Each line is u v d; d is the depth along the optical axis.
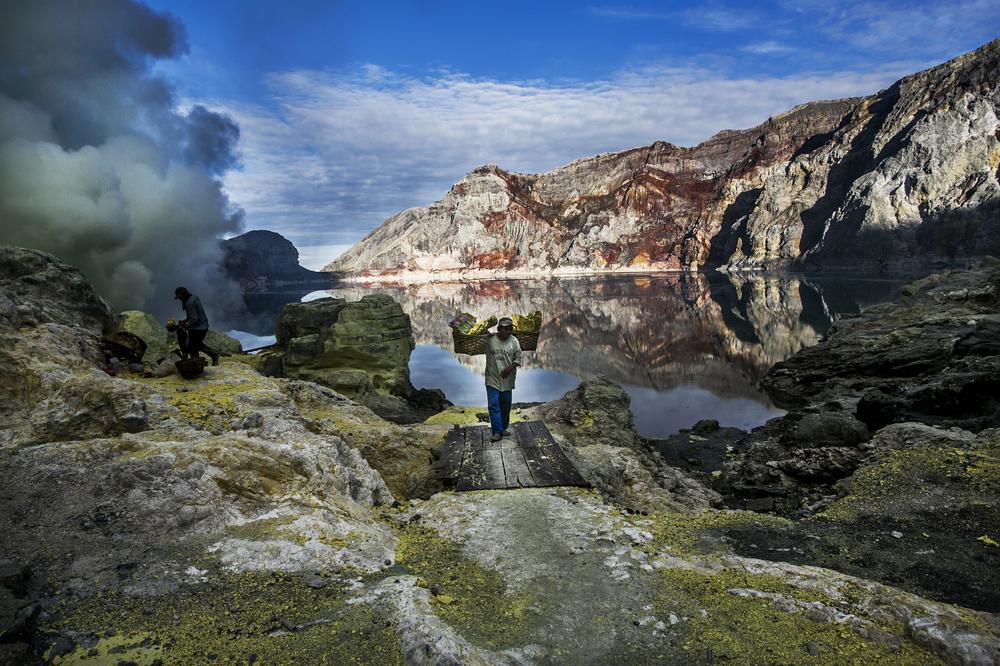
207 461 4.84
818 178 158.00
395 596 3.63
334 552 4.19
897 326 25.58
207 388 8.50
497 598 3.94
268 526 4.44
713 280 128.38
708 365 36.88
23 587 3.37
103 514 4.18
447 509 5.80
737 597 3.79
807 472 8.55
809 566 4.29
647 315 71.31
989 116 117.44
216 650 3.03
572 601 3.87
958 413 9.84
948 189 116.06
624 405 12.38
